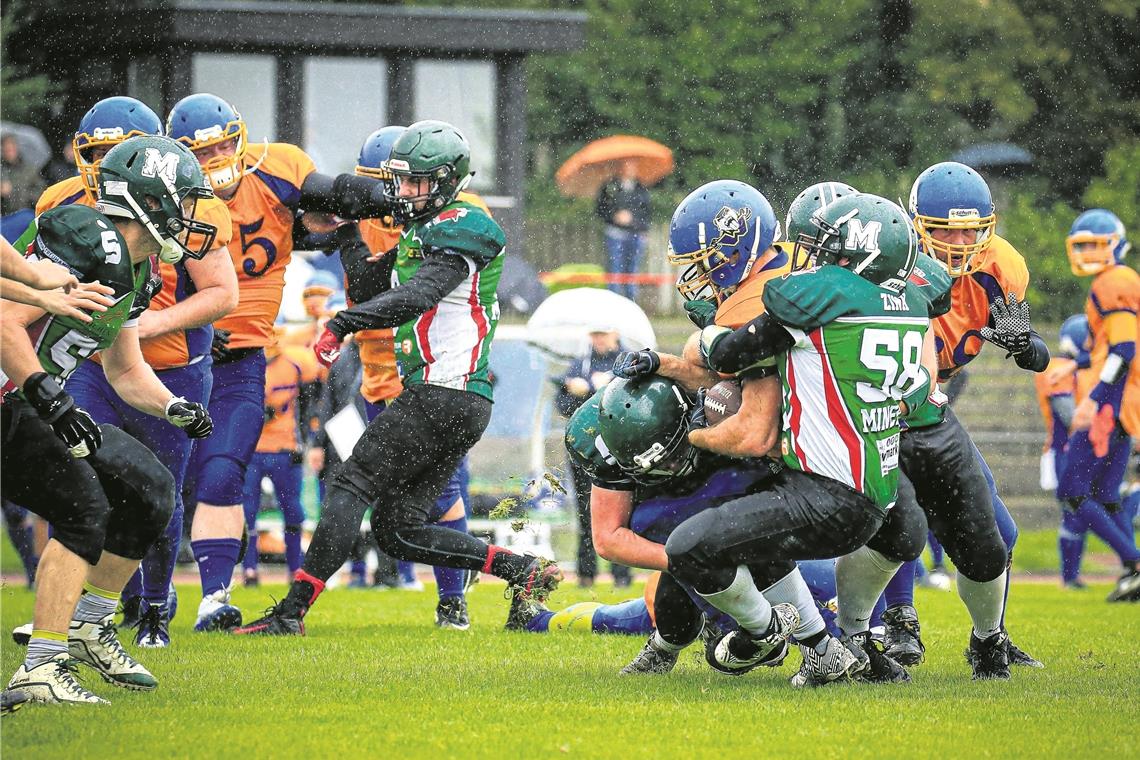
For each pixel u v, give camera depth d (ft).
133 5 198.18
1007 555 67.21
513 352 145.89
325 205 84.28
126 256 54.19
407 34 202.90
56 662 55.77
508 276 202.28
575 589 111.55
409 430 78.54
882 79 288.51
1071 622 94.07
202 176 56.80
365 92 204.64
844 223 56.65
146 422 75.05
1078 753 48.67
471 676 64.90
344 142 205.05
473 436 79.20
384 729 51.88
